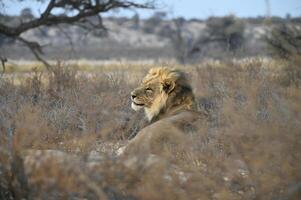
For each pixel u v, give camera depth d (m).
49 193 7.87
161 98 13.62
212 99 14.18
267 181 8.00
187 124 11.41
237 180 8.39
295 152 8.51
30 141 9.03
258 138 8.75
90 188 7.89
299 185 7.70
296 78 13.46
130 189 8.06
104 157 8.50
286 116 9.12
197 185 8.02
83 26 38.69
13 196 8.21
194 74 19.55
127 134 13.18
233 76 16.69
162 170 8.20
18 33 35.28
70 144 10.21
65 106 13.41
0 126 10.41
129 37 135.75
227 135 9.40
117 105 14.07
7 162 8.32
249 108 9.48
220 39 74.00
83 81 17.78
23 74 22.92
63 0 34.72
